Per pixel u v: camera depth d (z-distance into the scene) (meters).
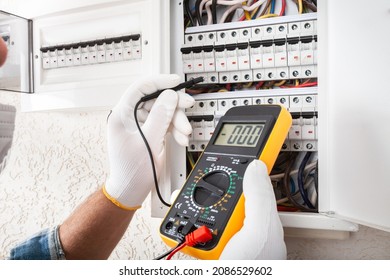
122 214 0.55
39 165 0.81
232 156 0.48
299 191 0.56
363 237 0.55
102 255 0.56
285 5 0.60
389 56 0.38
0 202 0.83
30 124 0.82
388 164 0.38
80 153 0.77
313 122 0.52
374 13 0.40
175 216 0.47
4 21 0.70
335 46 0.47
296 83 0.58
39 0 0.72
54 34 0.73
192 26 0.64
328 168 0.50
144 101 0.56
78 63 0.70
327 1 0.50
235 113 0.53
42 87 0.73
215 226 0.42
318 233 0.53
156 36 0.60
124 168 0.55
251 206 0.42
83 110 0.74
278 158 0.59
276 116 0.47
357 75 0.43
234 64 0.57
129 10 0.64
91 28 0.69
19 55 0.72
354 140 0.43
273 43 0.55
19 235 0.81
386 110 0.38
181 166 0.60
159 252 0.69
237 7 0.62
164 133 0.55
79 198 0.77
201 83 0.60
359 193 0.43
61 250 0.55
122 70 0.66
